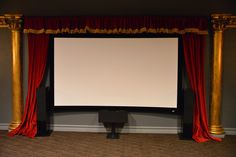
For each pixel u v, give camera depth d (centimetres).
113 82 549
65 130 569
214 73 529
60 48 548
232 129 552
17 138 528
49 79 558
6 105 574
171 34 534
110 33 537
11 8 554
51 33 537
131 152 464
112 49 545
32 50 545
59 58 550
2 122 577
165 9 538
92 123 566
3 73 568
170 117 556
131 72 546
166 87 543
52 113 567
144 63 543
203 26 520
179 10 536
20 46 551
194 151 470
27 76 562
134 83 547
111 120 527
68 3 546
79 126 568
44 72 555
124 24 527
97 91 552
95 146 490
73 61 549
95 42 545
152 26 525
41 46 543
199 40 527
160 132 559
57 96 555
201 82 532
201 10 534
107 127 564
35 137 534
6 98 573
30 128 547
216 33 521
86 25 531
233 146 493
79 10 545
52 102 556
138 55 543
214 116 536
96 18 530
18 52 548
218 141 518
